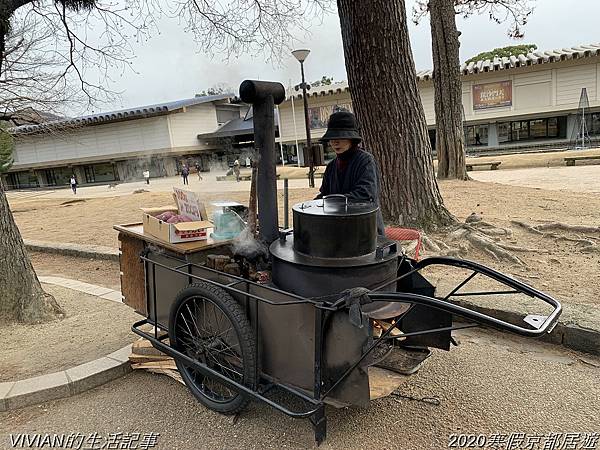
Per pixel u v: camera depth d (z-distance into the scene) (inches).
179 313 115.9
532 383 121.1
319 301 90.8
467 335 151.3
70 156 1258.0
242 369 103.8
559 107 909.8
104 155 1211.9
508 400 113.9
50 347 149.9
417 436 102.0
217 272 107.4
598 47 888.3
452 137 512.1
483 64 973.2
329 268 91.6
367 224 95.4
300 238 98.3
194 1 269.7
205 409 115.1
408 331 116.6
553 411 109.0
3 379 130.0
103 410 118.0
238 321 99.5
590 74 873.5
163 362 130.4
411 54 242.4
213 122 1193.4
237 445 101.7
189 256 116.0
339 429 104.7
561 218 282.7
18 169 1358.3
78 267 270.2
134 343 137.3
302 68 546.9
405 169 247.3
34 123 461.1
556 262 207.2
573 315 143.5
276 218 119.3
